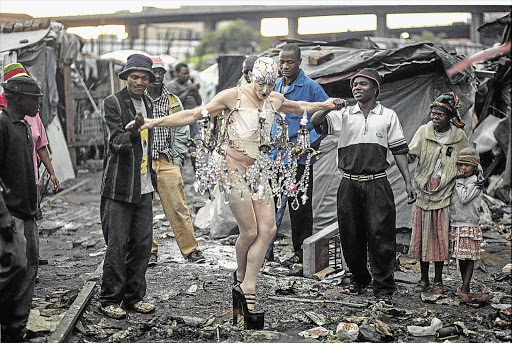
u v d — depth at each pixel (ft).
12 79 14.83
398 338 16.63
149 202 18.28
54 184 20.88
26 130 15.14
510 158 25.95
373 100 19.61
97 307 18.20
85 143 52.03
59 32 45.57
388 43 66.69
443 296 19.83
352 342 16.12
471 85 27.66
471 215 19.71
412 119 27.61
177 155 23.44
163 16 122.31
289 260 23.76
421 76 27.37
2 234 14.33
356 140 19.62
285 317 17.92
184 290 20.26
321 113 19.44
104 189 17.28
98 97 54.95
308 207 23.49
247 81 26.03
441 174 19.99
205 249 26.11
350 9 104.01
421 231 20.31
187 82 42.63
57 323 16.26
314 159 23.47
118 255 17.40
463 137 20.12
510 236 29.45
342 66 27.53
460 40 108.99
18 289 14.78
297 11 112.57
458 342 16.33
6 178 14.74
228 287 20.66
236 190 16.93
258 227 17.13
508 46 31.96
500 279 22.38
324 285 21.11
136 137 16.53
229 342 15.99
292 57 23.08
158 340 16.15
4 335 14.98
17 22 43.75
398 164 19.75
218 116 17.44
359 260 20.22
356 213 19.89
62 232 29.89
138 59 17.30
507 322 17.53
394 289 19.80
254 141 17.02
